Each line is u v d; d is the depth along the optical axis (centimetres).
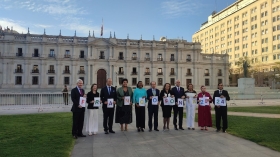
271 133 970
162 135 977
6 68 5881
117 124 1262
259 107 2139
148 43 6919
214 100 1067
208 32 11169
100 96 1044
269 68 7338
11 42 5888
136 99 1063
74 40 6300
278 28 7131
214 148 775
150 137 939
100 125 1248
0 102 2264
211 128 1140
